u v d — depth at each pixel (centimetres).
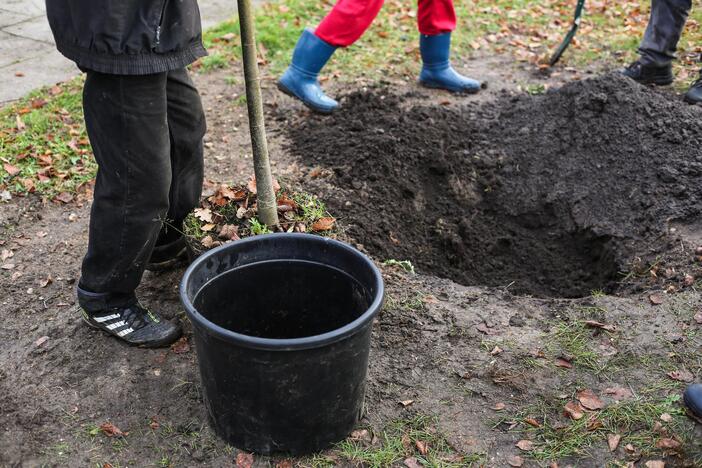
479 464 250
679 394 276
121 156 253
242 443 251
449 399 277
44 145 479
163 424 265
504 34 707
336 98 541
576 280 409
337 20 489
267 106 534
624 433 261
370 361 294
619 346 303
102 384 283
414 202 439
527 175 468
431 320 317
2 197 422
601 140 455
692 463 247
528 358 296
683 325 313
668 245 376
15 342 310
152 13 235
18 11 752
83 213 413
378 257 383
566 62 643
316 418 242
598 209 426
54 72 607
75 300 336
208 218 322
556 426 265
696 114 461
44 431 263
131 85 243
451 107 535
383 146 451
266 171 306
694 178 413
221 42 660
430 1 532
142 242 275
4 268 362
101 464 249
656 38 563
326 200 404
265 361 221
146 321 301
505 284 417
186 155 303
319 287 272
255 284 271
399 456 253
